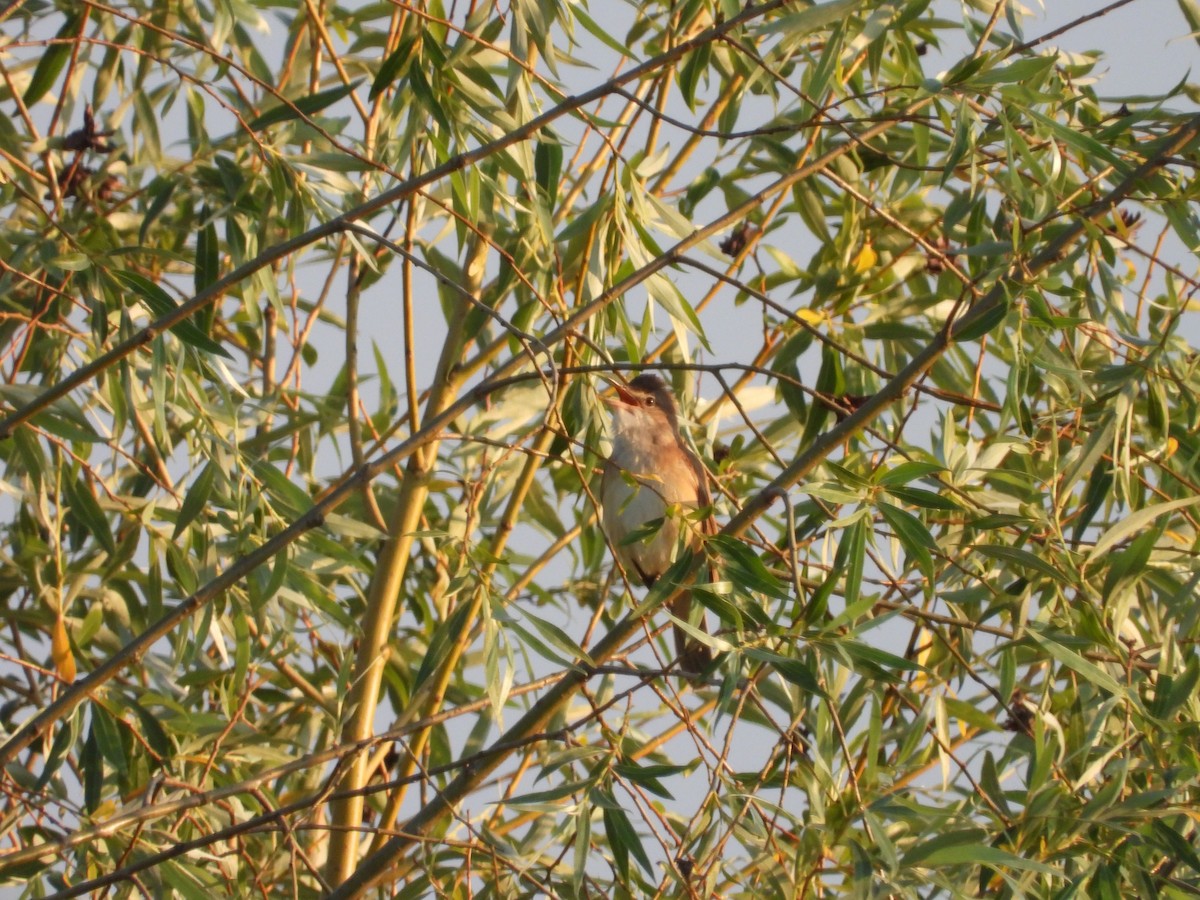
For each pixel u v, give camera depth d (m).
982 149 9.38
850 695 9.33
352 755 7.93
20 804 8.69
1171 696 7.81
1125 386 8.29
